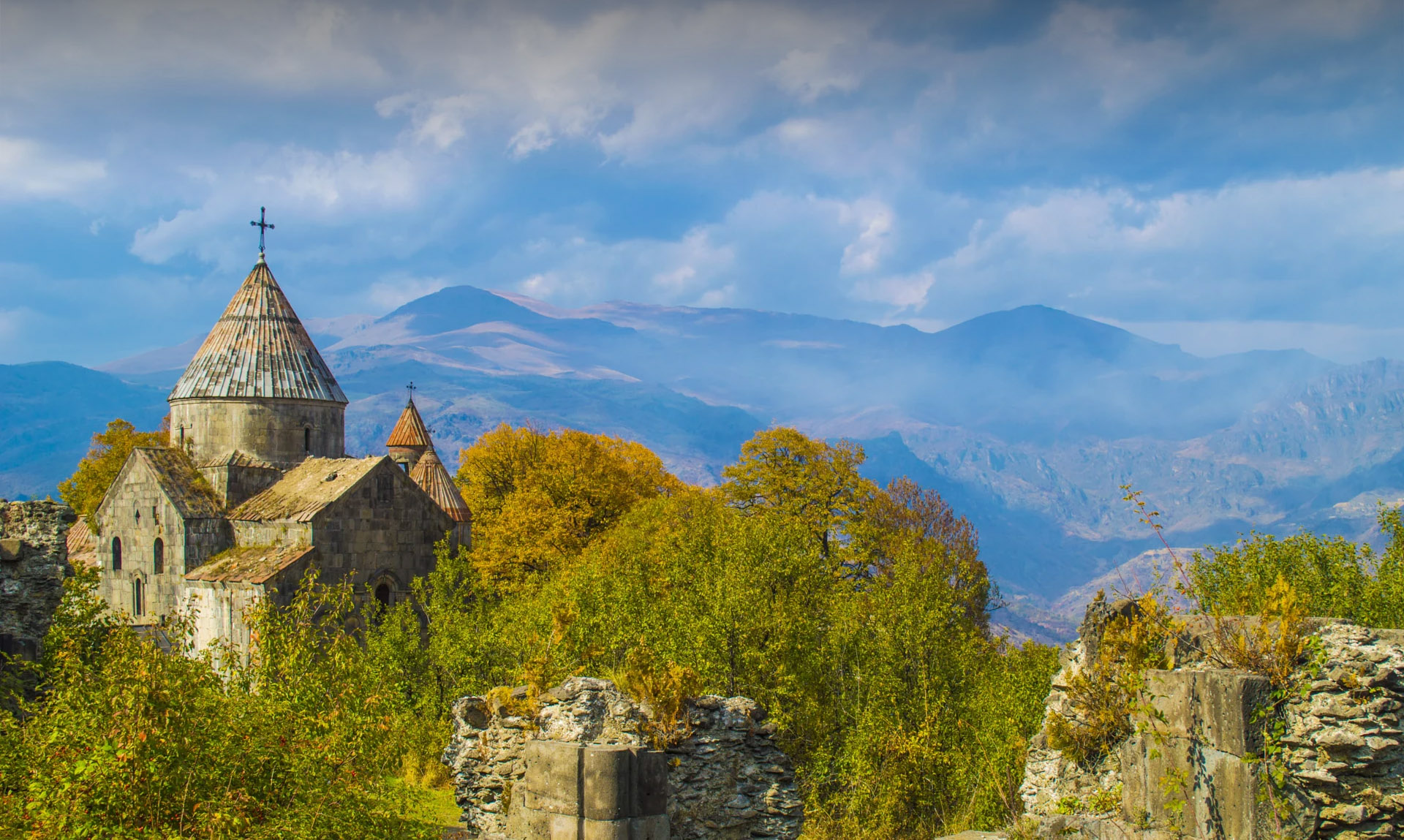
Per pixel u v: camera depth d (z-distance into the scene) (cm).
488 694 2055
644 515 5938
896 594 3553
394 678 3691
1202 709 1366
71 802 1384
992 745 2908
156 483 5206
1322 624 1380
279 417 5625
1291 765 1305
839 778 3030
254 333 5744
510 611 4031
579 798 1599
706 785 1877
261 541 5100
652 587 4084
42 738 1578
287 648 2016
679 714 1878
